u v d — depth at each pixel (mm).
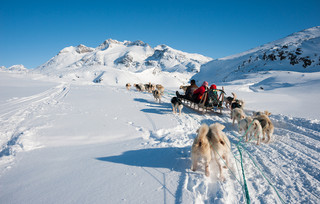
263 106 10453
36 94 12758
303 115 7949
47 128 5527
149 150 4473
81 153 4246
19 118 6406
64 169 3484
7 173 3291
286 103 11492
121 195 2736
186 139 5293
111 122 6598
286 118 7348
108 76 126000
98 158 4000
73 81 31203
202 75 180125
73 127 5781
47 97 11469
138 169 3543
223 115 8984
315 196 2902
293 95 17562
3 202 2535
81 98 11461
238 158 4219
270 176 3482
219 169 3377
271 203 2738
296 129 6301
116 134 5559
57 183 3018
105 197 2682
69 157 4008
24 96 11617
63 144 4715
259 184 3211
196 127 6863
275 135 5957
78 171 3418
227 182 3203
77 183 3025
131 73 140875
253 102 11914
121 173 3379
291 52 124312
